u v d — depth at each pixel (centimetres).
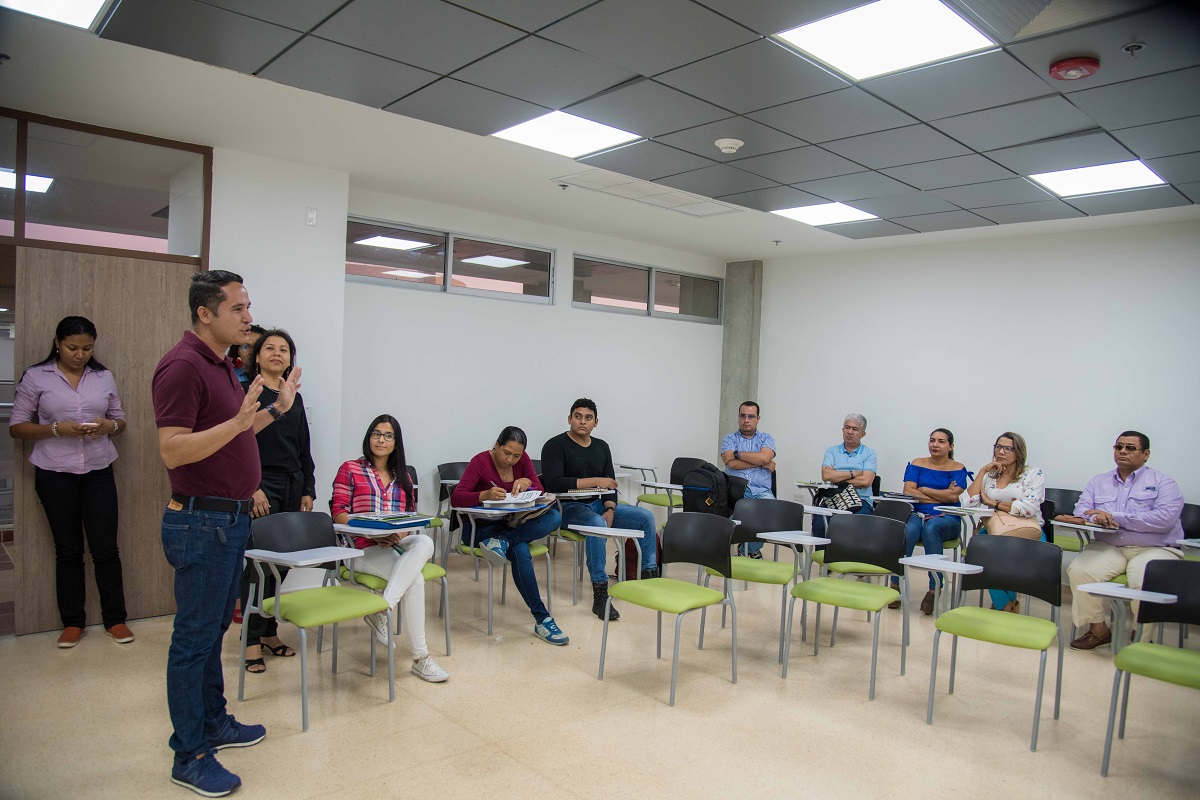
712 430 850
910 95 321
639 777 273
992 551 363
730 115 354
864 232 598
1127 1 239
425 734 302
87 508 403
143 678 350
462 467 617
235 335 253
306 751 283
